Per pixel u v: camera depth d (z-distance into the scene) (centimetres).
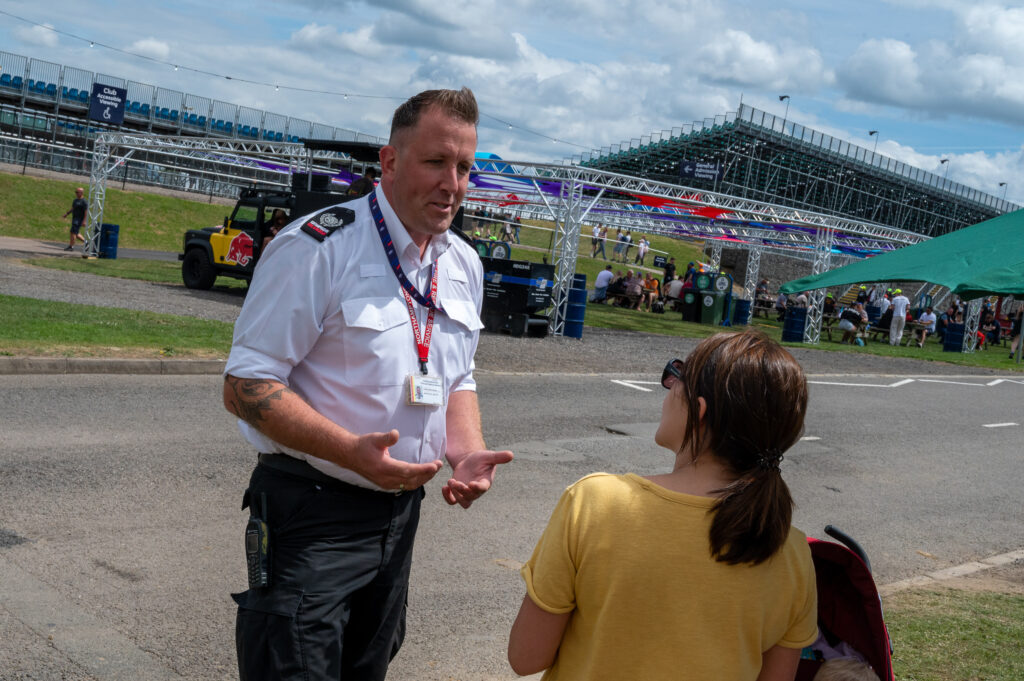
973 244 514
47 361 970
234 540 528
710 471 165
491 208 4384
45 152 4009
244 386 200
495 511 662
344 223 211
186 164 4550
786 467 948
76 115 5203
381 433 189
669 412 176
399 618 233
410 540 228
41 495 569
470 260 238
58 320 1234
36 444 686
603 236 5062
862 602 184
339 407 210
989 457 1133
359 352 209
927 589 564
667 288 3684
